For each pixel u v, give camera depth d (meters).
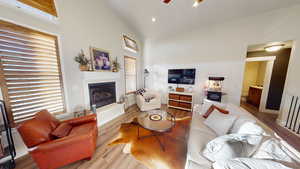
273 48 2.84
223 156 0.97
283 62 3.18
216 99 3.11
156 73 4.48
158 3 2.47
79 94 2.30
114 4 2.76
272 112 3.38
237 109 1.95
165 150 1.74
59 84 1.99
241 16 2.87
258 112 3.42
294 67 2.35
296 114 2.32
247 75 4.88
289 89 2.44
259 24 2.73
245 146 0.99
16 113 1.55
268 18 2.61
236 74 3.14
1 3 1.35
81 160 1.54
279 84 3.26
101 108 2.78
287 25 2.42
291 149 0.96
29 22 1.57
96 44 2.60
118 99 3.34
